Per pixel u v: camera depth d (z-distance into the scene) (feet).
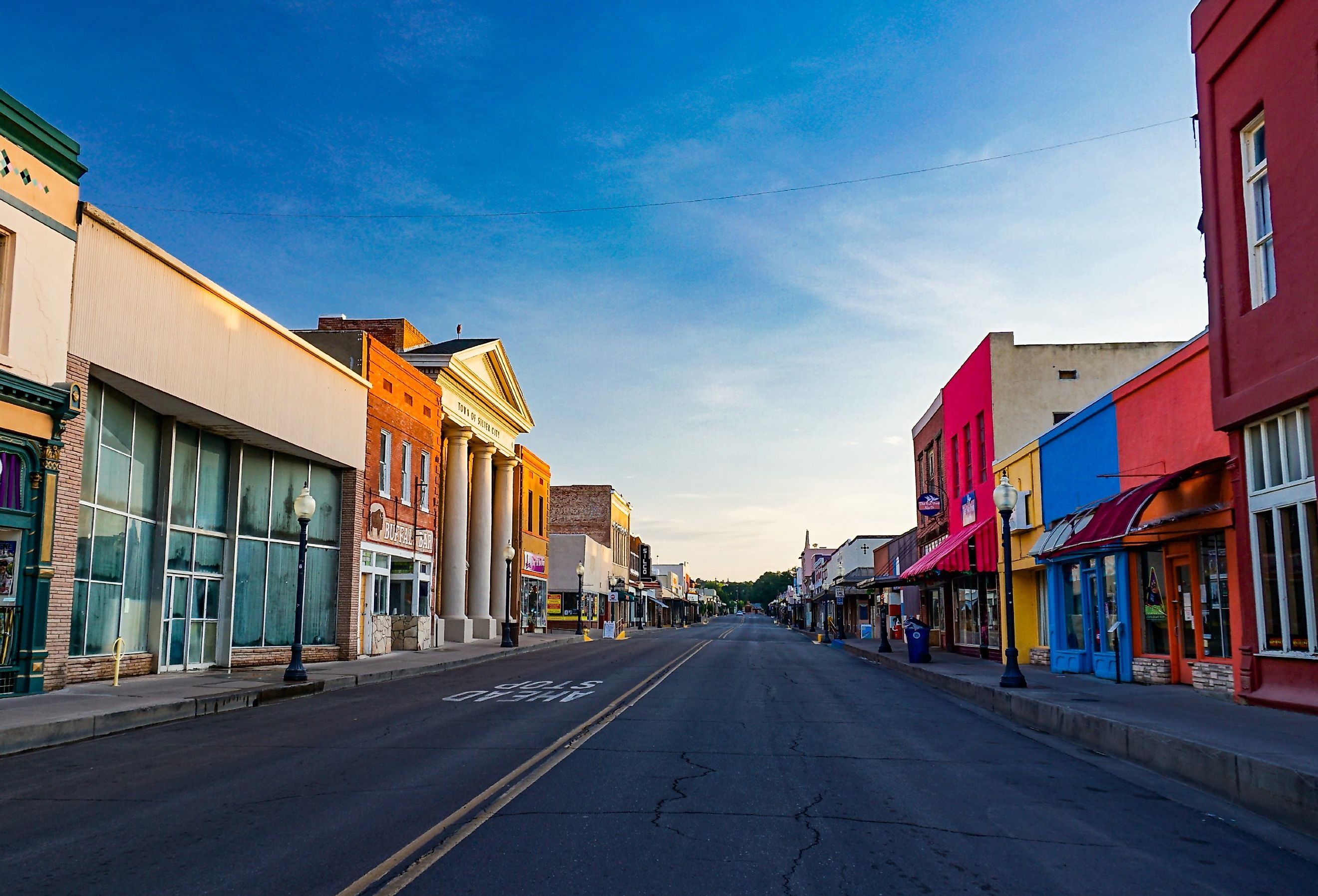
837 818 24.91
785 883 19.12
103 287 55.36
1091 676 65.31
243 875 19.47
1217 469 47.88
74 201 53.31
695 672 78.84
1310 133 39.88
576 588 224.33
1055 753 37.42
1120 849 22.49
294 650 63.52
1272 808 26.21
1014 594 83.71
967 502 99.96
